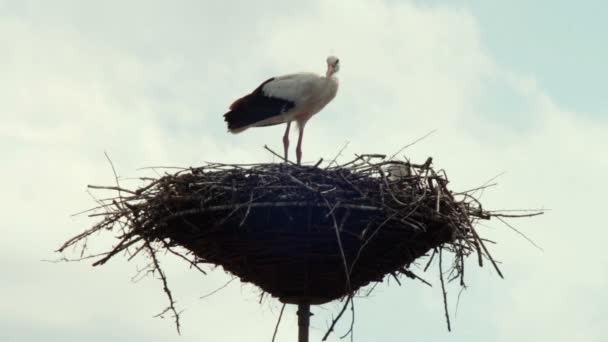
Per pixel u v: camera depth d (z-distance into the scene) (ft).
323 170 34.60
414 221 33.53
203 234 34.91
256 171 34.37
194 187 34.86
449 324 34.14
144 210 35.55
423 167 35.42
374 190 34.04
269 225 33.76
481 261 33.45
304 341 35.40
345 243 33.81
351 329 30.96
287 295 35.81
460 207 35.24
